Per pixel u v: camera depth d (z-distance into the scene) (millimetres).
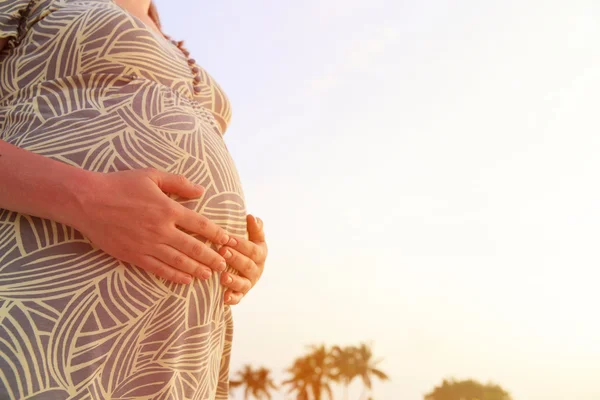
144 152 1140
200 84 1451
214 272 1138
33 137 1087
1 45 1244
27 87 1188
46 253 950
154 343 1017
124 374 967
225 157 1329
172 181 1109
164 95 1268
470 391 76000
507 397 75688
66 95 1162
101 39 1225
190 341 1078
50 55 1206
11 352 857
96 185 984
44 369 872
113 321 964
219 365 1245
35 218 970
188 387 1060
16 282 916
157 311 1025
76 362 905
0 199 938
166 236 1032
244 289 1271
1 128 1179
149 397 988
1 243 947
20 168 943
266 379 60500
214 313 1161
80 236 984
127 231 994
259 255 1318
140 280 1013
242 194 1368
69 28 1223
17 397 838
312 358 61031
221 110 1531
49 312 910
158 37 1407
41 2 1287
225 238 1168
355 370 61000
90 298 952
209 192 1211
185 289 1065
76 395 888
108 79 1216
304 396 60156
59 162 987
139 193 1023
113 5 1333
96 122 1127
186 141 1217
